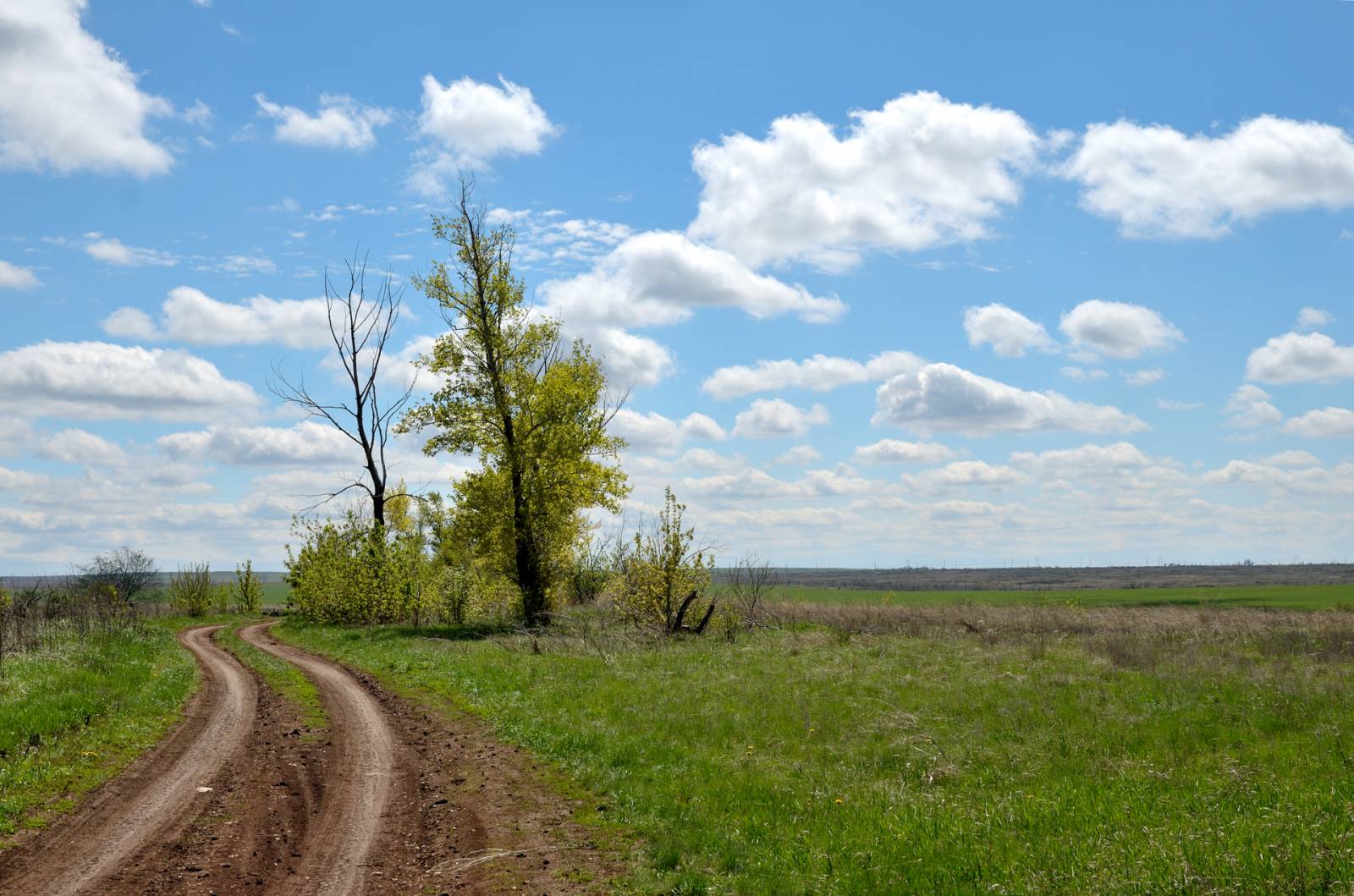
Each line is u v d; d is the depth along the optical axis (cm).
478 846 1050
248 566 7819
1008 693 1905
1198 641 2833
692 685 2066
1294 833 816
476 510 4234
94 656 2617
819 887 840
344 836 1112
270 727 1856
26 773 1339
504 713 1850
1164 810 998
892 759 1395
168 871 979
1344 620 3412
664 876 916
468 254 4175
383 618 4862
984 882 794
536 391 4250
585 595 4859
